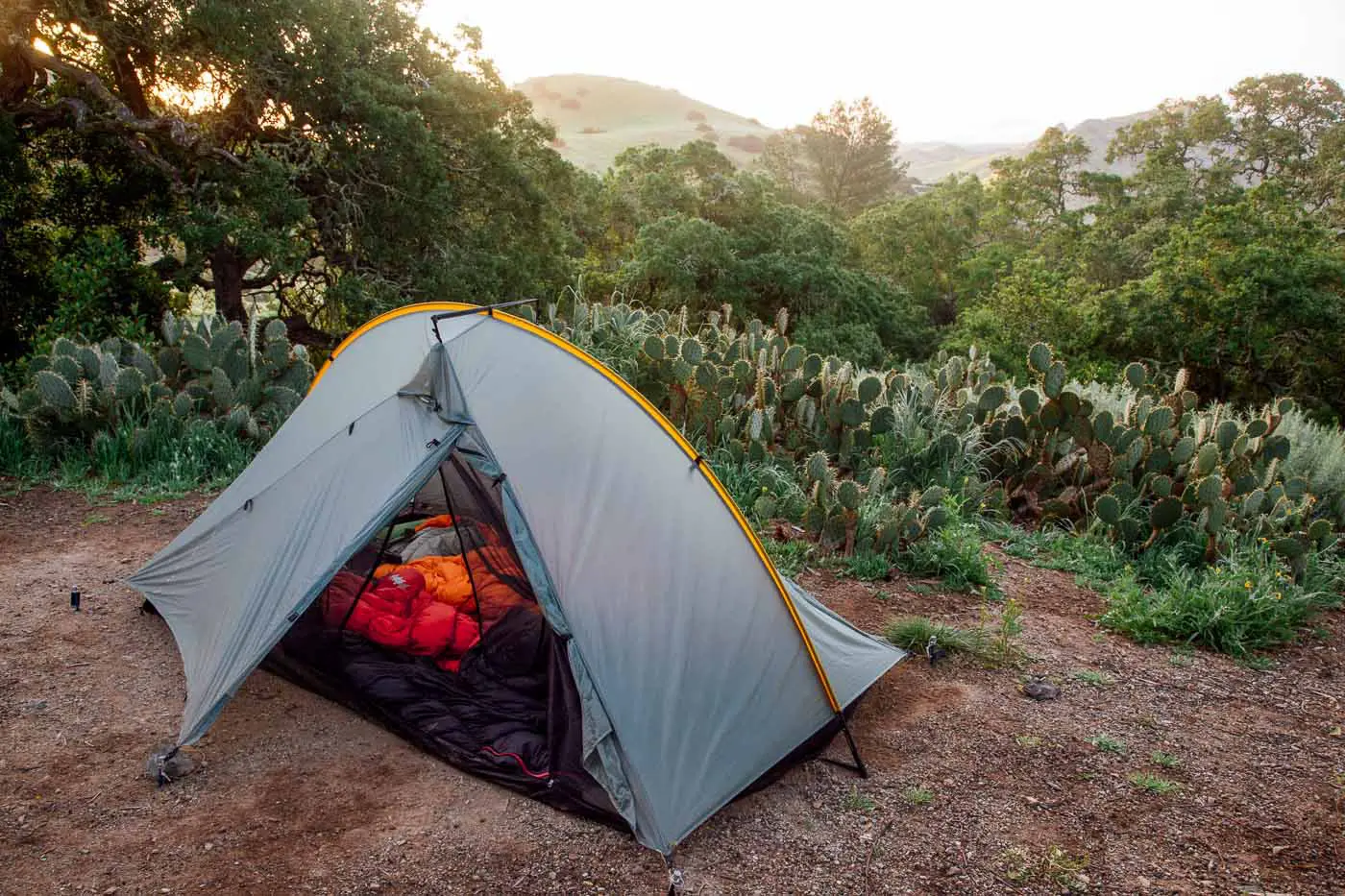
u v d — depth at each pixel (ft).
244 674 12.57
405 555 17.26
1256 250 66.49
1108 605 20.92
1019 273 77.00
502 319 15.42
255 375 27.45
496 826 11.70
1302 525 25.32
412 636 14.64
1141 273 97.91
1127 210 117.80
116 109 46.16
